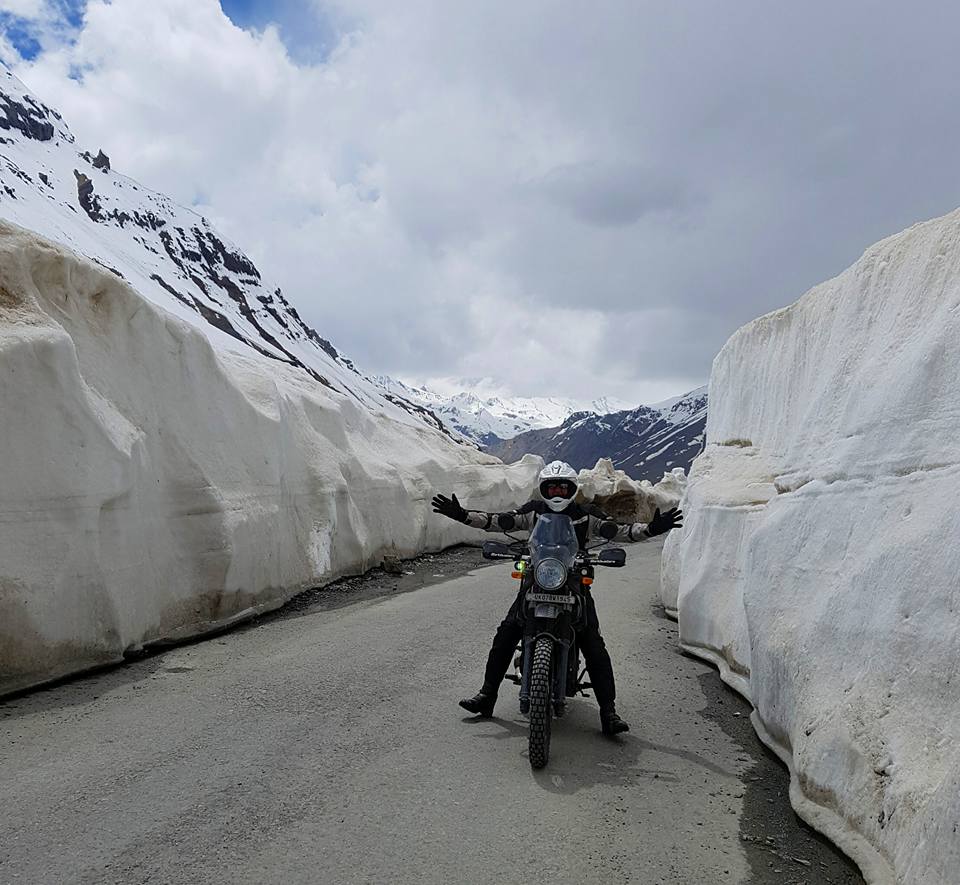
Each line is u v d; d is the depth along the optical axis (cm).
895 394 459
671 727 573
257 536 938
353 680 647
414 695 613
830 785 399
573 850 374
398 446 1795
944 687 336
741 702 639
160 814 390
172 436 835
